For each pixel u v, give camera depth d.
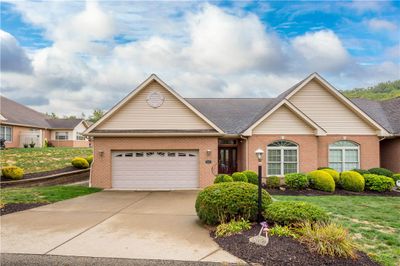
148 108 14.73
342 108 16.61
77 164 18.81
